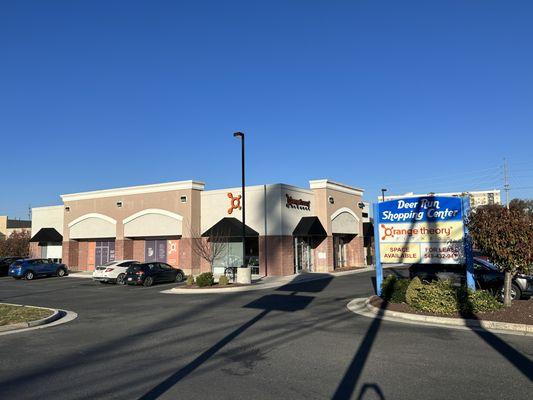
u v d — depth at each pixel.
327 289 22.11
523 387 6.89
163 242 36.72
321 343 10.02
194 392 6.76
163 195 35.97
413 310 13.66
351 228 40.00
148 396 6.62
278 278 29.41
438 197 16.09
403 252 16.70
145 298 20.30
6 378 7.71
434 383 7.10
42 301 19.80
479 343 9.88
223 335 11.12
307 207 35.00
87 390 6.98
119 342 10.59
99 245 41.00
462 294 13.17
